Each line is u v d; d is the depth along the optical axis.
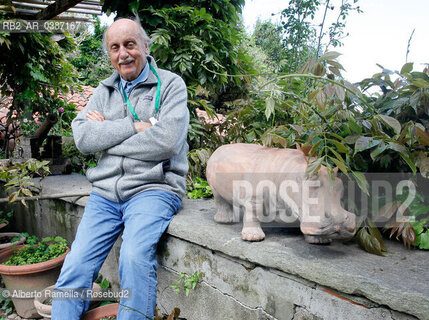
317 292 1.20
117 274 2.33
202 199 2.31
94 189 1.89
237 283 1.50
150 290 1.57
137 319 1.51
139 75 1.91
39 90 4.04
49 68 4.01
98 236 1.75
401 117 1.52
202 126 3.10
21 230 3.61
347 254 1.27
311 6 3.81
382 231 1.44
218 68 2.89
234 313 1.52
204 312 1.68
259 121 2.39
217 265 1.58
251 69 3.33
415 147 1.40
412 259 1.22
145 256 1.57
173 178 1.83
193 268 1.71
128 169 1.79
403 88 1.50
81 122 1.83
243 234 1.43
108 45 1.84
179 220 1.76
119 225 1.85
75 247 1.70
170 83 1.88
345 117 1.52
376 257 1.24
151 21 2.78
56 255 2.40
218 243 1.49
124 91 1.93
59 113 4.45
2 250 2.62
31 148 3.62
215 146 2.93
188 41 2.77
